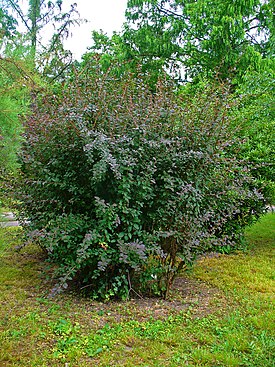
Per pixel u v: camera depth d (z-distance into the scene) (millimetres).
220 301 4242
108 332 3363
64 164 4355
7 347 3033
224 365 2873
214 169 4625
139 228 4207
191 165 4277
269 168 6590
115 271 4320
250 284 4809
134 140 4133
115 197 4113
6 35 4254
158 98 4609
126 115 4238
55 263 5000
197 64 13523
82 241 4133
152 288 4398
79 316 3703
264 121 6887
